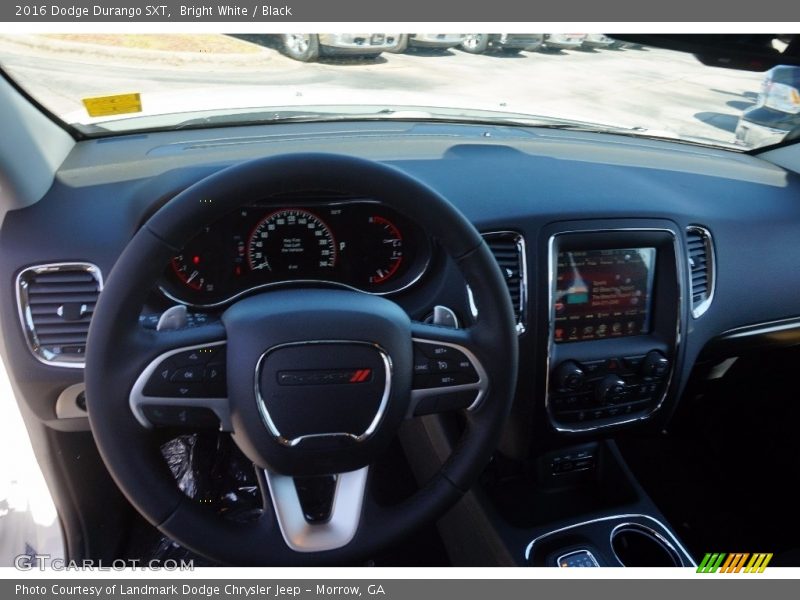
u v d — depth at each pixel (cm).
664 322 162
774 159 217
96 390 95
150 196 137
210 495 157
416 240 138
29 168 131
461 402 108
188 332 98
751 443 204
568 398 159
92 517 170
